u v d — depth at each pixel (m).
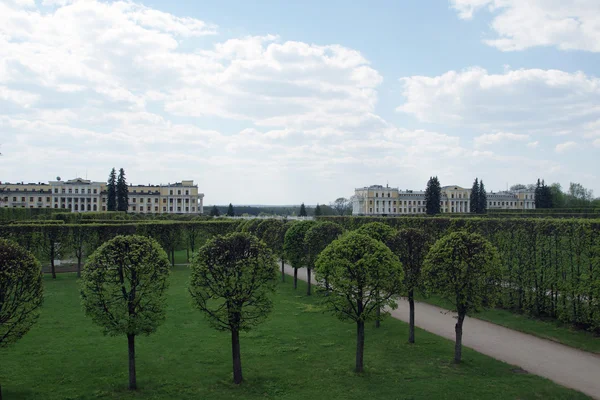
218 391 23.20
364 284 25.81
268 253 25.98
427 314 40.91
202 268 24.56
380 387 23.64
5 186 184.38
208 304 41.19
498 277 27.77
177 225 73.38
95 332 33.00
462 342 32.34
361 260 25.70
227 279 24.02
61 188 187.75
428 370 26.25
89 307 23.16
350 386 23.80
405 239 32.44
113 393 22.86
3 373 25.02
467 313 28.16
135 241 24.41
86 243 62.84
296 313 39.88
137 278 23.53
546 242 38.25
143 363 27.06
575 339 32.53
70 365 26.50
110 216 118.81
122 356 28.11
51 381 24.16
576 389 23.94
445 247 27.70
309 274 50.00
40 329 33.62
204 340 31.39
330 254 27.12
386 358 28.41
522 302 40.44
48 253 58.88
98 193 192.88
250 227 73.25
